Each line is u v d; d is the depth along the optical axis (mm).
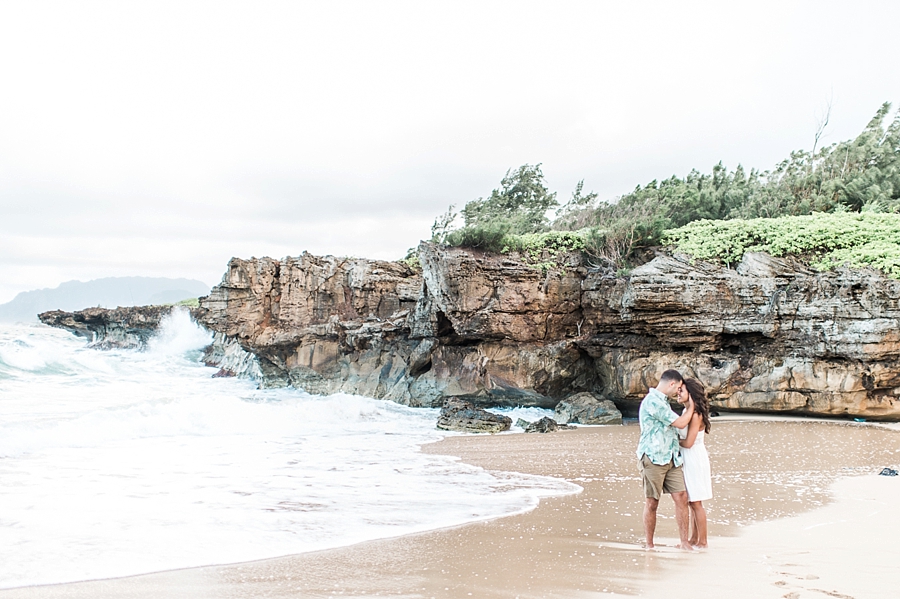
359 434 18500
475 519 8164
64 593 5305
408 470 12422
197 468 12156
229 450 14656
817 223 21000
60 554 6512
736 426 18062
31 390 31672
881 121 31406
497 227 23922
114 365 43656
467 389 24094
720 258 21078
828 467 12148
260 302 32531
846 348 18406
